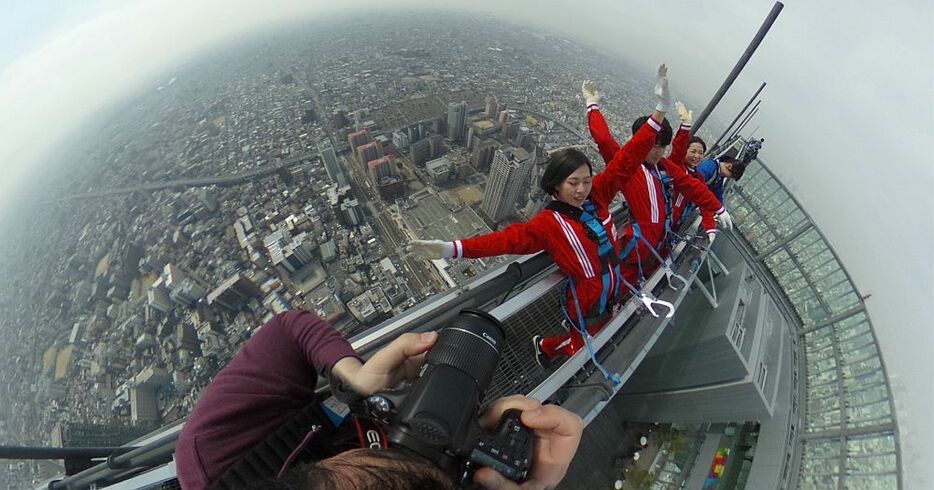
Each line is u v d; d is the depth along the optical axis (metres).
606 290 3.14
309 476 0.71
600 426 8.32
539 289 3.30
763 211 8.99
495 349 1.47
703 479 7.04
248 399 1.21
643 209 3.74
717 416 7.16
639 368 8.69
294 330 1.40
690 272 4.51
